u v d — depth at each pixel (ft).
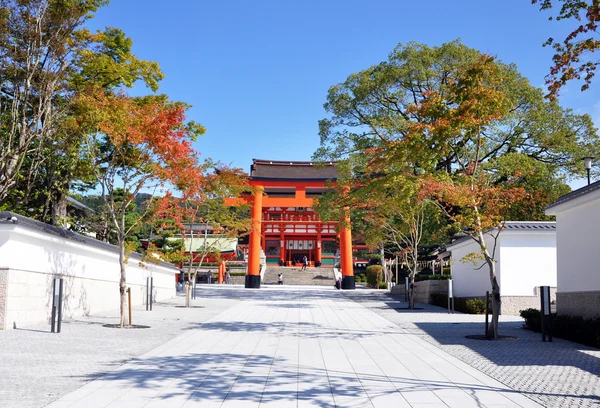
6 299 43.04
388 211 81.71
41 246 48.80
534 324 48.62
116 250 67.36
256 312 69.62
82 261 58.90
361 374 28.12
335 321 58.39
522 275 67.36
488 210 44.88
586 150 90.43
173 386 24.70
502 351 36.78
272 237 214.28
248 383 25.55
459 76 48.75
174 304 83.71
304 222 182.19
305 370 29.04
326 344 39.55
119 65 70.64
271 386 24.97
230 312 69.10
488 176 74.28
